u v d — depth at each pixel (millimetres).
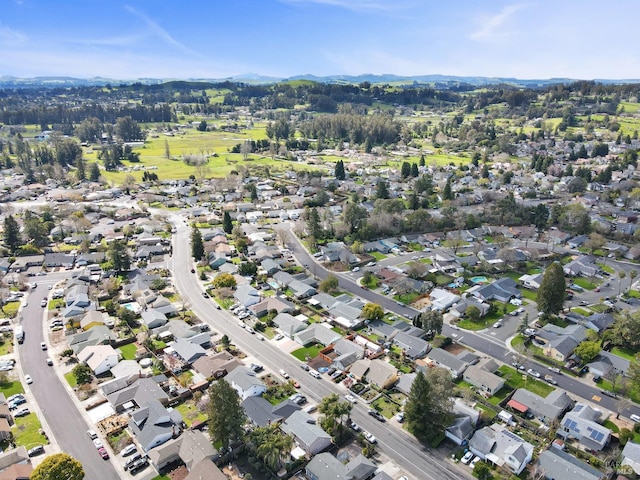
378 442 74125
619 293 128125
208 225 192625
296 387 88312
